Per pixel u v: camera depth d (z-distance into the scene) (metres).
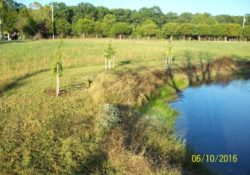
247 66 57.81
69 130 19.59
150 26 118.38
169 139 21.45
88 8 160.00
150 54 57.38
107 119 20.95
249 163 19.70
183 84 40.62
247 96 37.28
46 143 17.59
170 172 15.65
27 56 46.72
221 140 23.20
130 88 29.69
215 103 33.53
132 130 21.06
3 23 92.88
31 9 115.69
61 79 33.34
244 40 123.94
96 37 115.38
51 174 14.73
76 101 25.66
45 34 110.00
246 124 26.95
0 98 25.53
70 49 57.44
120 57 52.12
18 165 15.27
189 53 64.19
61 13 145.38
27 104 24.20
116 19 151.88
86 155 16.56
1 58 43.34
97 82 29.33
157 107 29.52
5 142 17.53
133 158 16.17
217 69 52.31
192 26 120.00
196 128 25.42
